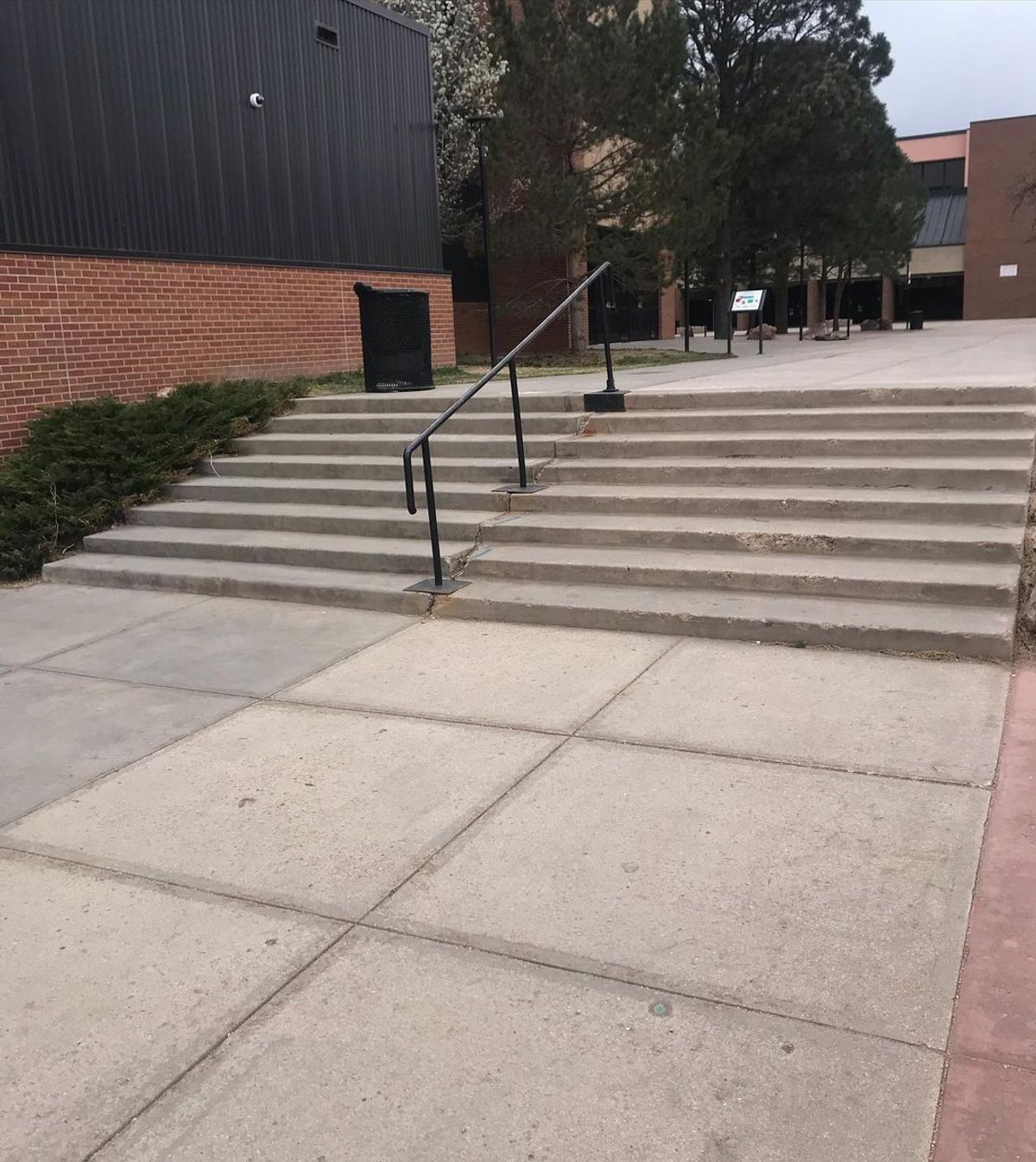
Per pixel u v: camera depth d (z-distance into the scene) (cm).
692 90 2069
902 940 301
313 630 647
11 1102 255
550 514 757
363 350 1101
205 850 377
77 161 1030
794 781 404
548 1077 254
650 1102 244
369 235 1443
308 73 1320
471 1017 278
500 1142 235
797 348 2402
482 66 1894
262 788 427
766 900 325
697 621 584
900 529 637
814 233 3181
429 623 648
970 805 379
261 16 1245
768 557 647
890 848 352
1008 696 478
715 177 2083
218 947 317
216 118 1188
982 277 5144
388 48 1470
